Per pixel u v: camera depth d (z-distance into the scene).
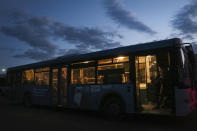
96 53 7.96
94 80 7.84
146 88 7.37
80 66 8.51
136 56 6.70
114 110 7.07
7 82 13.63
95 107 7.65
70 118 7.79
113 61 7.32
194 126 6.21
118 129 5.81
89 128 5.95
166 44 6.06
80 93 8.30
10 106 12.27
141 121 7.05
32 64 11.45
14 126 6.25
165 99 6.26
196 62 6.43
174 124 6.52
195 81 6.47
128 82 6.77
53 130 5.73
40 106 12.18
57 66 9.68
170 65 5.91
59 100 9.30
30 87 11.26
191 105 5.87
